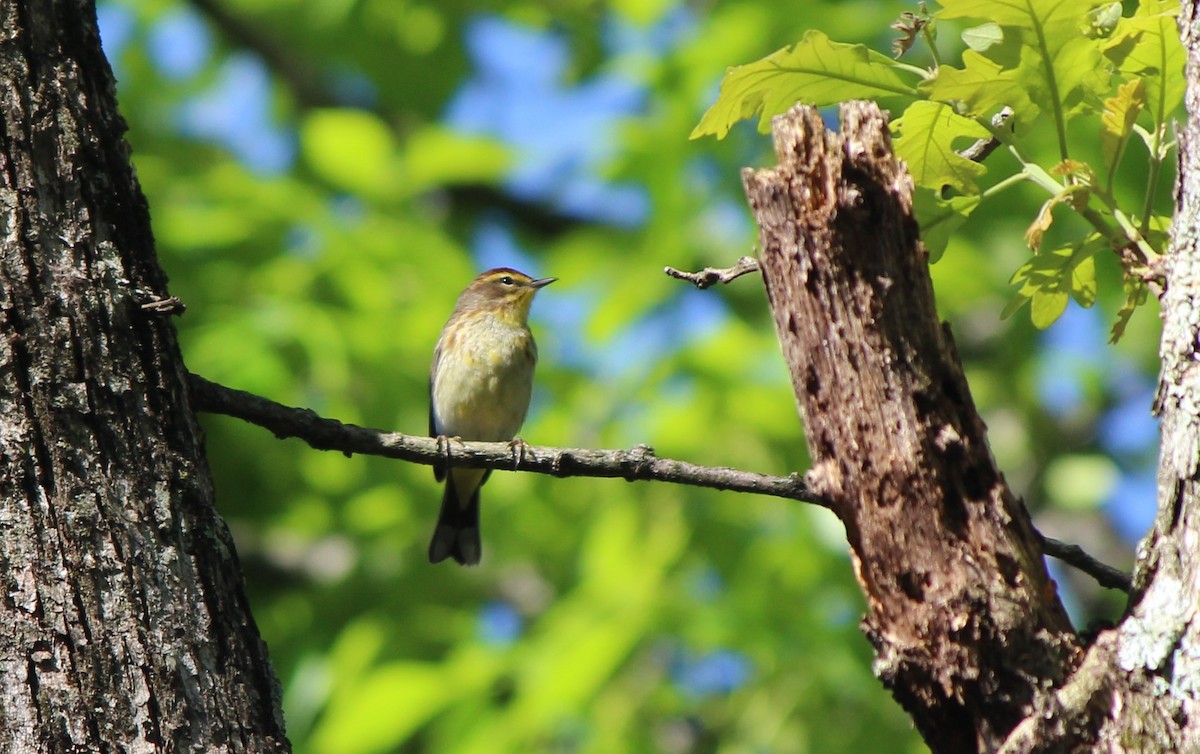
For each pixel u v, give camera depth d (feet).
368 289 46.26
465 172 49.11
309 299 46.68
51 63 17.97
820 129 15.70
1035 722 14.38
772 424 41.70
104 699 15.71
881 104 30.73
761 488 20.81
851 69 18.33
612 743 39.32
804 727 39.78
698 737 43.14
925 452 15.21
